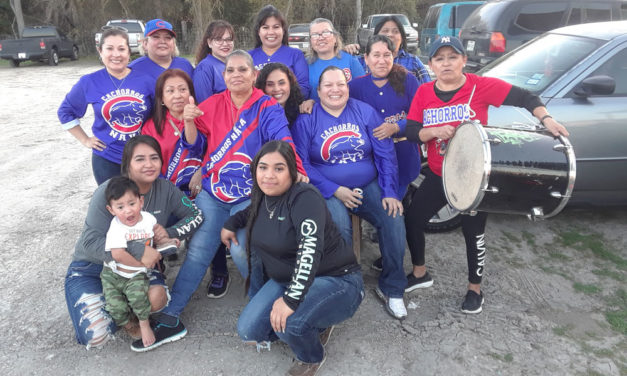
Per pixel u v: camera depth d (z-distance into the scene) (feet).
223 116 9.77
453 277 11.71
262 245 8.29
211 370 8.63
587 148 12.66
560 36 15.05
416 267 11.10
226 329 9.80
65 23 93.40
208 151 10.02
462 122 8.98
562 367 8.64
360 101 10.64
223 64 12.05
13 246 13.42
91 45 84.99
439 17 38.24
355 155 10.37
